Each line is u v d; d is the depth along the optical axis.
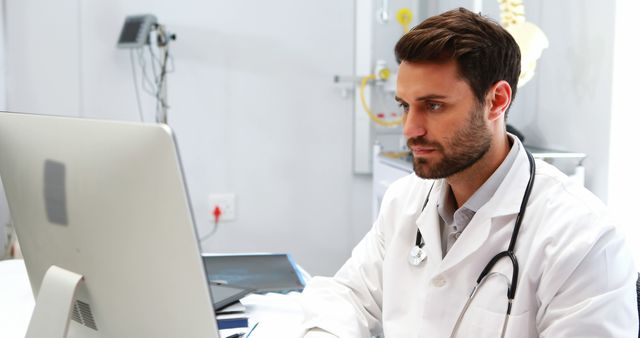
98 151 0.83
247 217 3.15
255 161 3.12
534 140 2.27
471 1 2.58
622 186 1.83
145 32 2.72
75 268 0.93
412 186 1.35
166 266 0.81
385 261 1.29
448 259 1.14
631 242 1.83
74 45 2.92
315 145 3.15
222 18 3.02
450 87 1.02
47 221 0.95
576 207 1.09
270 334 1.23
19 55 2.89
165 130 0.76
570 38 2.02
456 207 1.23
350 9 3.10
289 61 3.09
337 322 1.19
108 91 2.97
